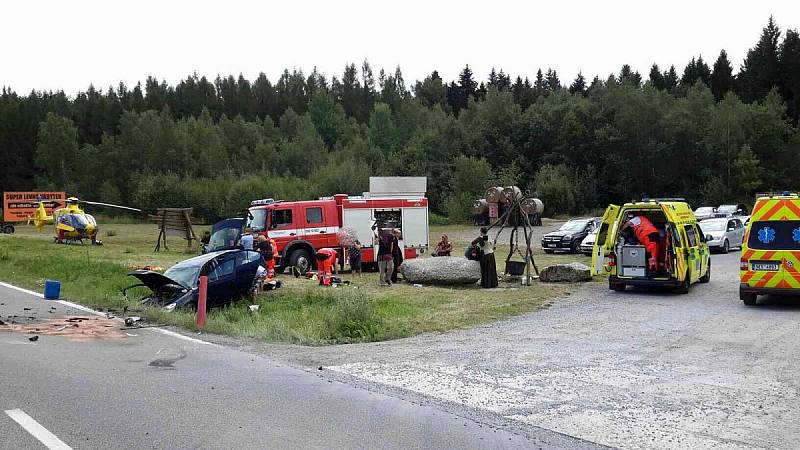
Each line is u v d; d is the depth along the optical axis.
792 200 15.07
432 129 93.88
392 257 20.30
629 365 9.40
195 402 7.06
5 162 100.38
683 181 80.12
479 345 11.06
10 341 10.60
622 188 80.81
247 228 24.02
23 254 27.53
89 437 5.87
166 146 98.25
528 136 85.75
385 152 104.00
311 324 12.52
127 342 10.66
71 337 11.05
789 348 10.70
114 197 90.62
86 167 97.88
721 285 19.98
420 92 146.62
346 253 24.86
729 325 13.03
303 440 5.87
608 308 15.57
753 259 15.34
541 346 10.93
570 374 8.80
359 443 5.81
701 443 6.04
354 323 12.34
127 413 6.61
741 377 8.69
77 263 23.33
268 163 101.62
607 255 18.41
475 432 6.21
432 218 66.69
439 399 7.42
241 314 14.64
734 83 108.25
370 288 19.31
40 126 100.69
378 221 25.17
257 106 142.38
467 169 71.06
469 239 44.47
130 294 16.78
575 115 83.12
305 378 8.31
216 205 81.50
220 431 6.09
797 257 14.88
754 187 74.88
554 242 33.19
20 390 7.46
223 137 108.81
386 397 7.44
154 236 49.09
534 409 7.08
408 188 27.09
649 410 7.10
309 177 89.50
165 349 10.08
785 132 79.81
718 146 78.50
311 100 128.75
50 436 5.87
